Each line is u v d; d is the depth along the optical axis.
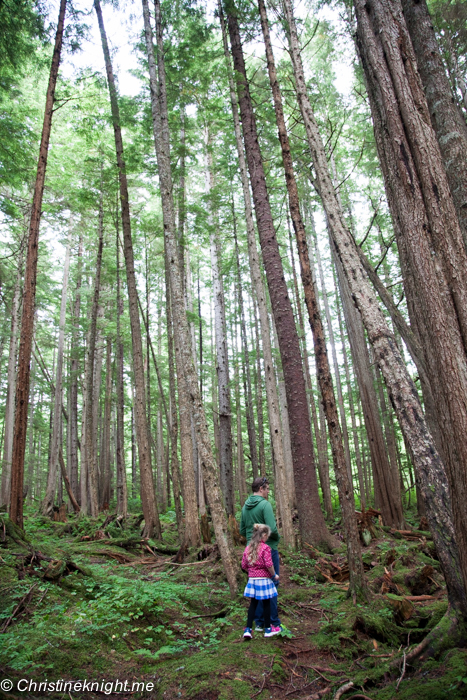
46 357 30.81
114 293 20.33
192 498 8.67
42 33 9.55
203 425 6.32
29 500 27.53
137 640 4.41
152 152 12.56
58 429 16.66
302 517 8.89
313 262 22.62
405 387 3.92
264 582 4.40
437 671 3.22
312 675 3.70
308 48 13.41
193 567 7.35
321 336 5.95
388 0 3.72
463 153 4.32
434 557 7.42
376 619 4.36
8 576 5.26
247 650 4.08
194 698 3.38
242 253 20.08
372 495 21.47
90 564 7.35
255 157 10.77
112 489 28.61
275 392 8.27
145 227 14.29
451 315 3.10
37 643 3.96
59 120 14.53
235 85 10.15
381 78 3.62
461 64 9.96
